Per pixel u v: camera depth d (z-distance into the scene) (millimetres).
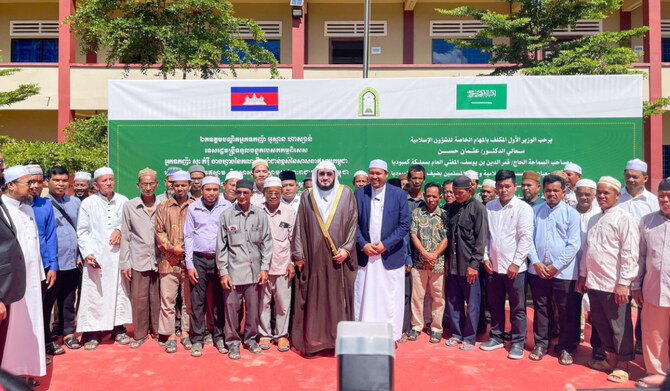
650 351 3918
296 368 4312
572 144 6387
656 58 11211
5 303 3539
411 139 6539
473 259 4676
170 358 4551
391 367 1188
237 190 4590
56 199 4910
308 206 4758
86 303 4848
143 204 4957
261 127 6637
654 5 11250
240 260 4590
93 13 9016
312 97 6602
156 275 4984
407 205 4836
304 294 4742
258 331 5004
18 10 13992
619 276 3986
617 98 6328
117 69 11930
